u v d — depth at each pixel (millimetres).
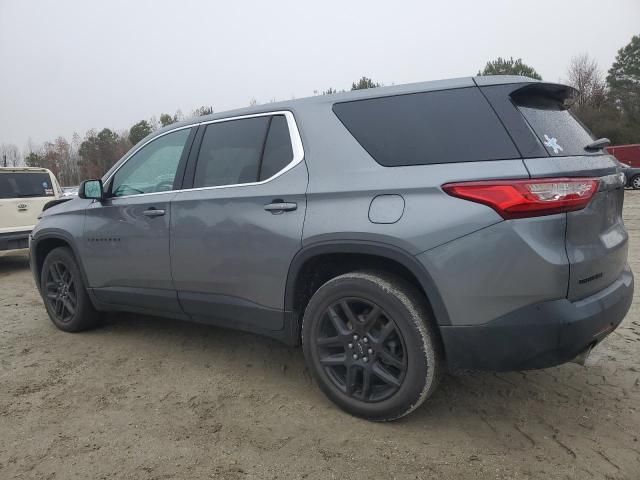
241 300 3432
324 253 2965
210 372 3779
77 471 2568
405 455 2643
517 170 2498
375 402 2916
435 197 2639
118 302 4305
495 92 2736
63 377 3727
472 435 2824
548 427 2891
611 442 2719
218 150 3678
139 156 4223
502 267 2482
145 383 3604
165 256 3805
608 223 2842
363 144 2984
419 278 2668
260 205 3266
